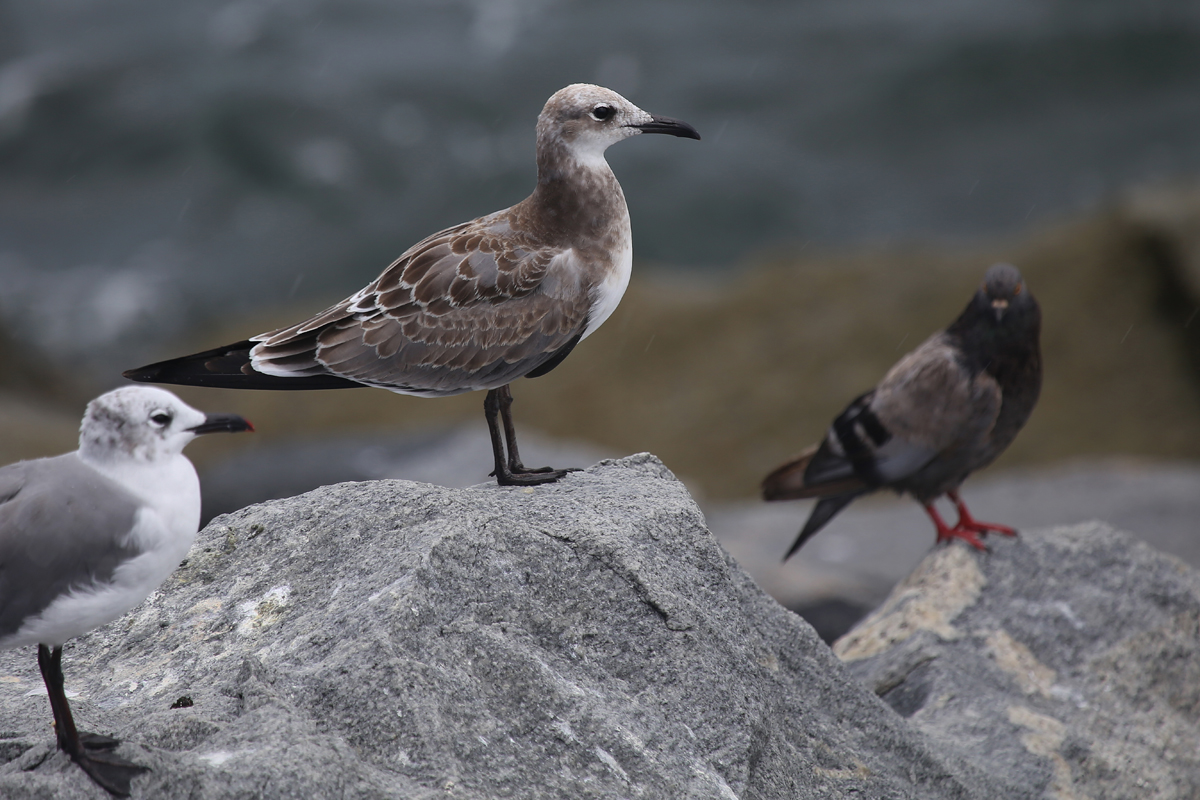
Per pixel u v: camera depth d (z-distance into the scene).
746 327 23.88
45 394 25.66
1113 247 22.88
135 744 4.39
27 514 4.13
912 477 10.11
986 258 24.14
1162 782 7.07
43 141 38.72
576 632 5.38
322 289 32.44
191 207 35.41
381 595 5.09
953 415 9.85
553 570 5.52
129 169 37.47
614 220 7.16
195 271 32.88
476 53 44.50
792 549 11.16
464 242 7.11
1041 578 8.68
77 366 29.11
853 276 24.39
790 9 46.09
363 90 40.94
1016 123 36.47
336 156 37.28
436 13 49.72
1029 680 7.79
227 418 4.43
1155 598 8.49
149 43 47.00
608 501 6.26
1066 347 22.19
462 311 6.99
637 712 5.10
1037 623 8.25
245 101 39.16
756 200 33.72
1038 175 33.78
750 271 25.44
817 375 22.67
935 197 33.50
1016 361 9.88
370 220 35.00
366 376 6.96
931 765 6.13
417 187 36.06
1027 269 23.44
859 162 35.50
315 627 5.16
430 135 38.38
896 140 36.41
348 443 17.22
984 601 8.51
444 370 7.00
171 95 40.50
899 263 24.53
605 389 23.25
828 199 33.78
